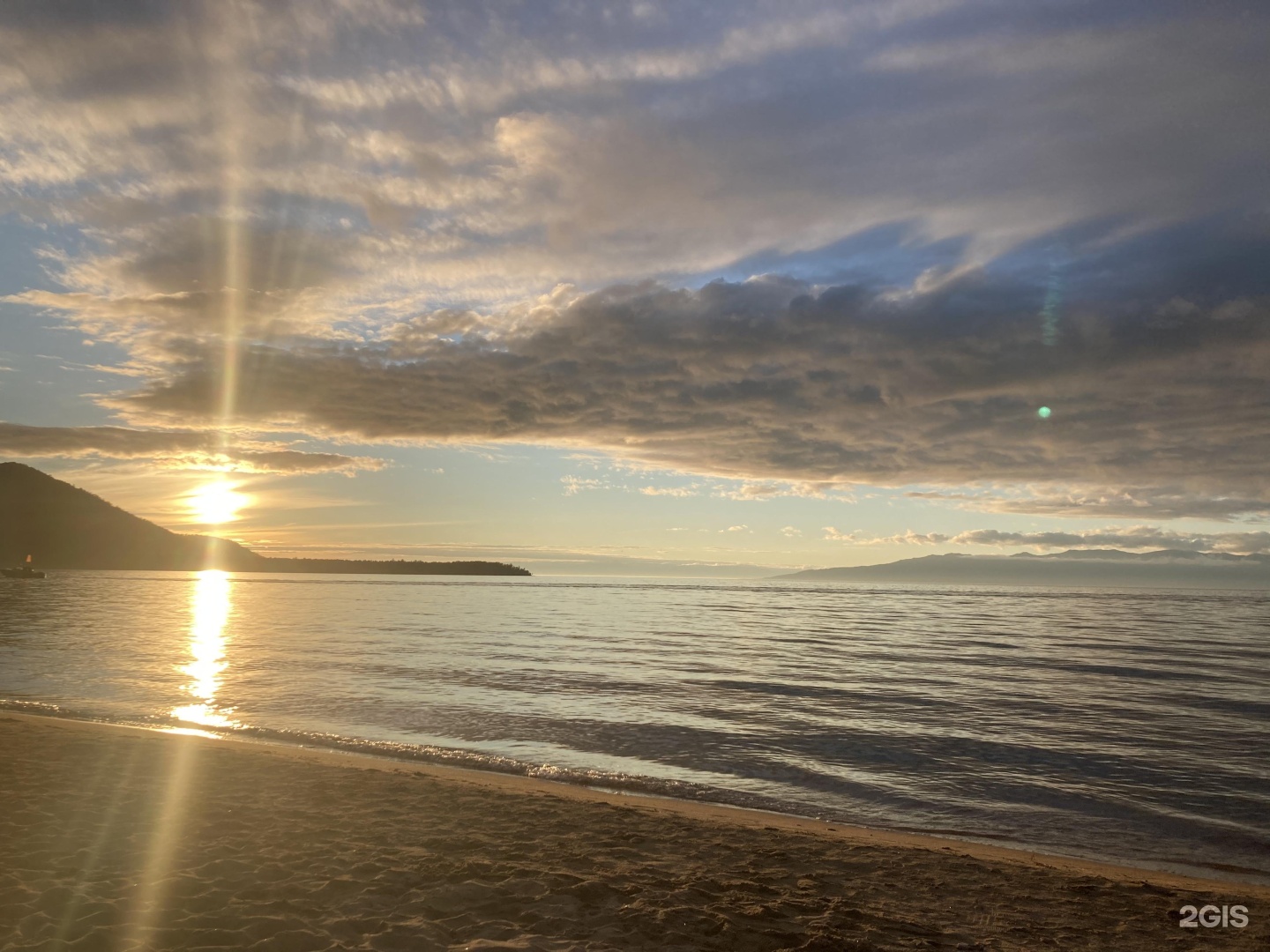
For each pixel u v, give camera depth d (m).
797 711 22.33
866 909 7.33
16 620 53.78
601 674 30.03
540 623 64.25
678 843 9.41
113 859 7.75
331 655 34.44
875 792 13.97
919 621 77.38
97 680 25.03
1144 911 7.77
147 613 67.31
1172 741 18.86
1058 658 40.31
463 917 6.51
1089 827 12.19
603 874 7.94
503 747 16.81
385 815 9.98
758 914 6.93
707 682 28.39
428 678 27.36
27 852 7.88
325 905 6.64
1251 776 15.48
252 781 11.53
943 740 18.50
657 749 16.98
